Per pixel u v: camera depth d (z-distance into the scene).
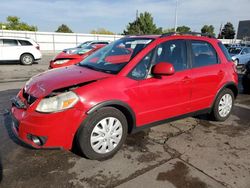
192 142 3.67
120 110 3.17
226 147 3.54
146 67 3.32
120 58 3.45
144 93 3.25
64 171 2.82
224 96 4.50
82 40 35.00
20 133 2.79
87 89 2.82
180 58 3.73
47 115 2.65
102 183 2.62
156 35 3.78
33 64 14.77
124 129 3.21
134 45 3.60
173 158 3.17
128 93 3.09
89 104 2.79
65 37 33.59
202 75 3.94
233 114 5.12
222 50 4.45
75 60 8.32
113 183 2.62
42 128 2.66
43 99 2.74
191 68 3.84
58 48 33.38
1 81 8.36
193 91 3.87
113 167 2.92
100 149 3.03
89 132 2.88
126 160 3.09
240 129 4.25
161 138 3.77
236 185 2.64
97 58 3.89
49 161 3.02
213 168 2.96
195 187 2.59
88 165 2.95
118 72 3.15
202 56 4.08
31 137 2.76
